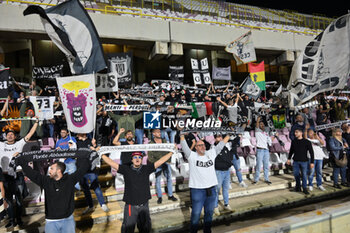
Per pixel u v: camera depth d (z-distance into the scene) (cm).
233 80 1869
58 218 307
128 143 529
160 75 1792
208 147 491
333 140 689
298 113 784
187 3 1739
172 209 539
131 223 350
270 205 561
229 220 514
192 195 405
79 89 479
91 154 356
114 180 630
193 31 1294
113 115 641
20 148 456
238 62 961
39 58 1458
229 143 627
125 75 858
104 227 455
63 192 315
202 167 407
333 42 643
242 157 770
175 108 593
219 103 695
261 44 1432
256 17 1912
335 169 685
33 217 483
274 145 805
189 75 1839
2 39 1146
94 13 1136
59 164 325
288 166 819
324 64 656
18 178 450
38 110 637
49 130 747
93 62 531
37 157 338
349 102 947
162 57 1295
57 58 1495
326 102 980
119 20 1167
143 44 1265
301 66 696
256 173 683
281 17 2042
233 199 593
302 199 605
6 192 436
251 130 832
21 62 1369
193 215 403
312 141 688
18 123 664
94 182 483
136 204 352
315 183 725
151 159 538
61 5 539
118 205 527
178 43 1262
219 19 1684
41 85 1144
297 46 1520
